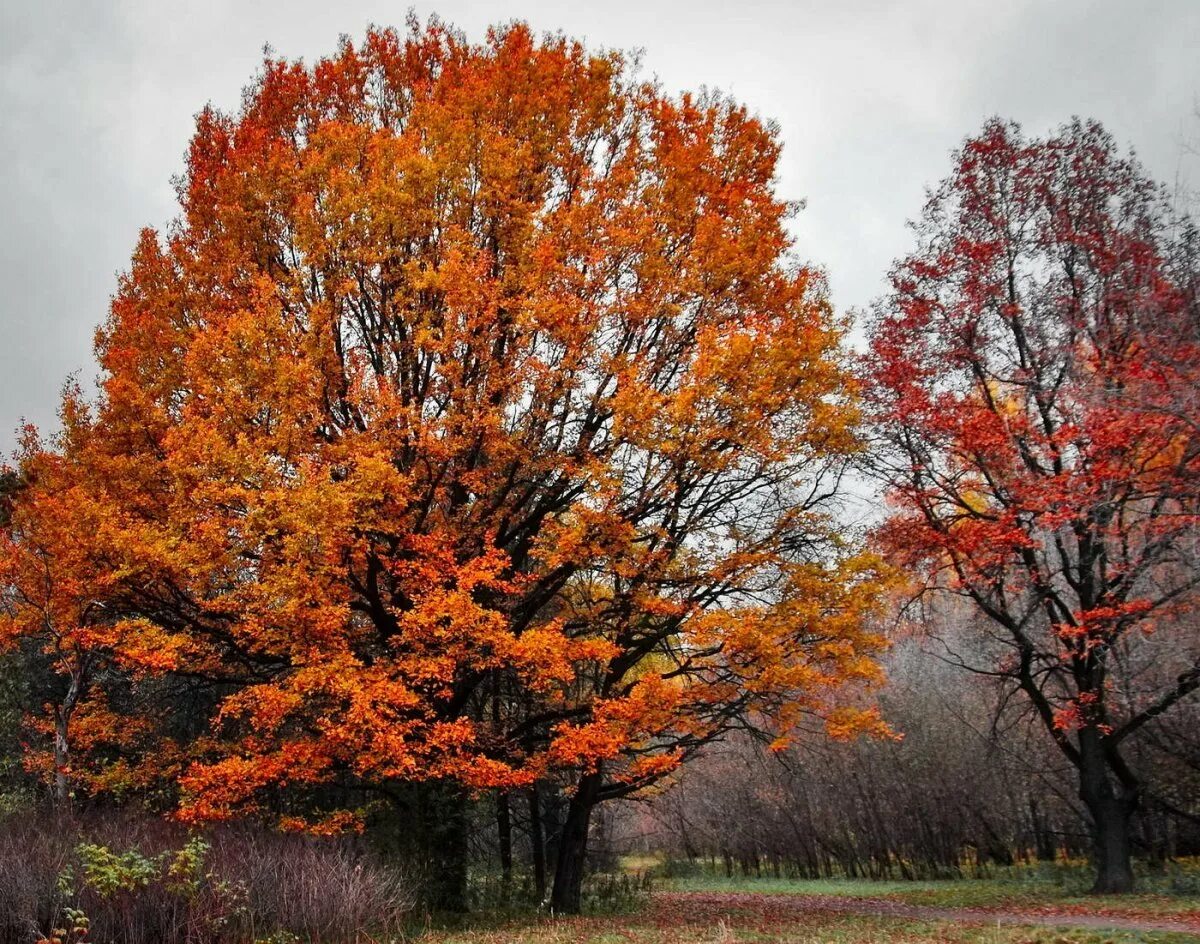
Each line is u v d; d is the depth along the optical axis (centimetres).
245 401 1364
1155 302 1748
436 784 1612
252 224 1566
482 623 1348
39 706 2105
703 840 4312
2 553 1617
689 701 1557
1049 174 2075
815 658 1524
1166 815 2295
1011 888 2203
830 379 1538
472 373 1502
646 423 1378
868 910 1862
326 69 1722
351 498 1282
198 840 1091
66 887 995
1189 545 1761
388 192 1410
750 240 1556
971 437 1886
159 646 1379
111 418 1512
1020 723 2689
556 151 1594
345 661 1333
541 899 1942
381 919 1253
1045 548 2097
